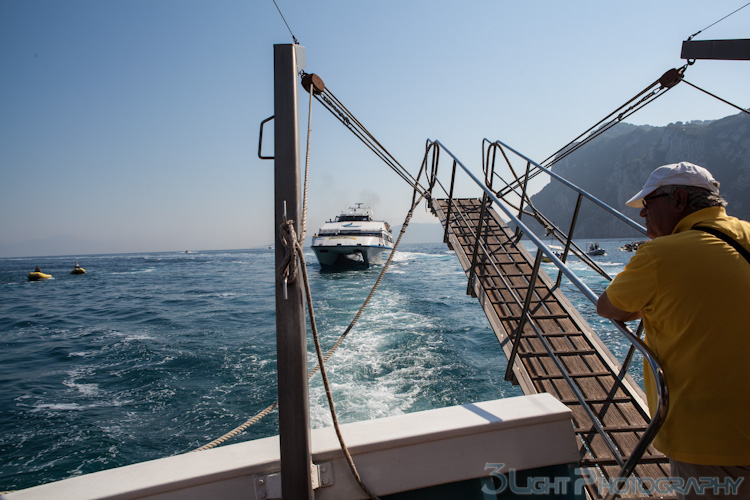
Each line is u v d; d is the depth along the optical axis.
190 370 11.43
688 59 4.09
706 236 1.44
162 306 24.48
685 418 1.41
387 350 12.37
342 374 10.36
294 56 1.63
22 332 17.98
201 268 63.56
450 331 14.66
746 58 3.70
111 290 34.72
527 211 6.54
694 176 1.55
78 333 17.36
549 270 34.16
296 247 1.47
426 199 8.67
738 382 1.35
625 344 12.83
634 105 5.29
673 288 1.41
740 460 1.34
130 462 6.88
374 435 1.65
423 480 1.62
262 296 27.66
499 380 9.87
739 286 1.36
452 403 8.66
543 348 4.09
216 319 19.20
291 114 1.58
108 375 11.29
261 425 8.05
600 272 4.73
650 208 1.67
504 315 4.75
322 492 1.56
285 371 1.46
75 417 8.54
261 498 1.49
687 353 1.41
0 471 6.64
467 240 7.00
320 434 1.69
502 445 1.71
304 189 1.75
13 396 9.81
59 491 1.42
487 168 7.72
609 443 2.46
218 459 1.56
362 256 37.28
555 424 1.79
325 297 23.27
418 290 26.02
